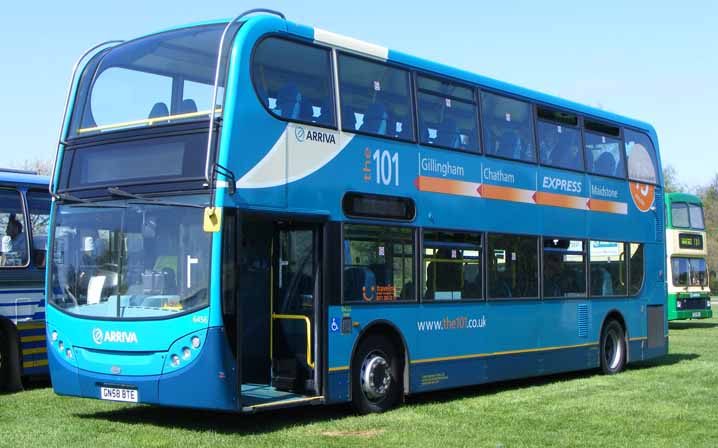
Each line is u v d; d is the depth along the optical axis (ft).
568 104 54.65
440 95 44.29
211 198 32.45
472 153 45.91
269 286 38.17
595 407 41.27
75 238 35.94
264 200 34.09
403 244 40.98
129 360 33.55
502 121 48.65
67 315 35.35
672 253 113.09
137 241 34.09
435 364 42.50
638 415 38.91
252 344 37.47
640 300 60.39
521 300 48.78
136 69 35.99
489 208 46.83
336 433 33.76
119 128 35.58
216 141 32.99
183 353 32.32
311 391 36.37
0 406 40.29
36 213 47.50
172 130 34.04
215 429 34.50
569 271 53.31
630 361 59.00
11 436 32.12
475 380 45.03
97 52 38.42
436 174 43.29
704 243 117.50
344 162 38.01
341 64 38.63
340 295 37.32
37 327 46.78
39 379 52.44
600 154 57.62
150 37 36.78
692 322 127.75
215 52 34.22
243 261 37.22
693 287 114.52
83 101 37.19
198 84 34.17
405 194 41.27
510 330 47.80
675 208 114.21
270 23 35.35
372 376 38.96
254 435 32.99
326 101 37.60
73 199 36.14
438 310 42.83
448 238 43.75
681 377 54.70
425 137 42.91
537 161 50.98
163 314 32.86
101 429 34.01
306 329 36.76
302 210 35.73
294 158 35.60
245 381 37.29
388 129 40.73
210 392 31.83
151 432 33.42
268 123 34.63
